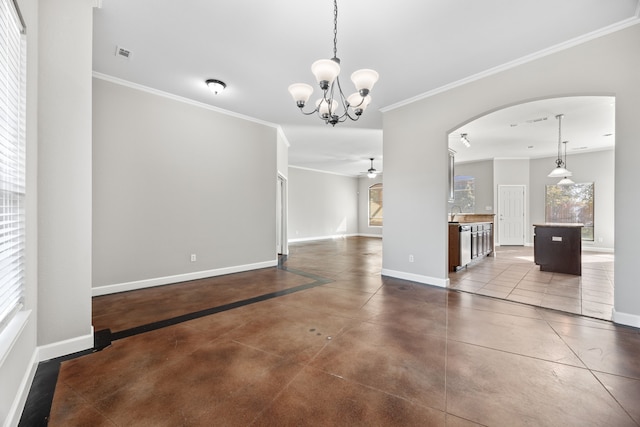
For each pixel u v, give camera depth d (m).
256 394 1.62
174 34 2.65
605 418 1.41
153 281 3.89
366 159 8.76
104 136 3.47
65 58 1.99
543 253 4.89
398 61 3.11
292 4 2.25
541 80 2.94
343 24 2.49
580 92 2.71
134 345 2.19
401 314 2.86
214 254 4.52
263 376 1.79
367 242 9.80
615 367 1.87
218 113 4.53
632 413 1.44
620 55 2.49
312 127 5.54
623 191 2.50
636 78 2.42
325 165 9.89
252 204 5.02
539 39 2.72
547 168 8.12
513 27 2.54
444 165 3.80
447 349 2.13
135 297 3.41
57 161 1.96
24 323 1.52
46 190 1.92
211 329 2.50
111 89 3.51
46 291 1.94
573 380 1.73
